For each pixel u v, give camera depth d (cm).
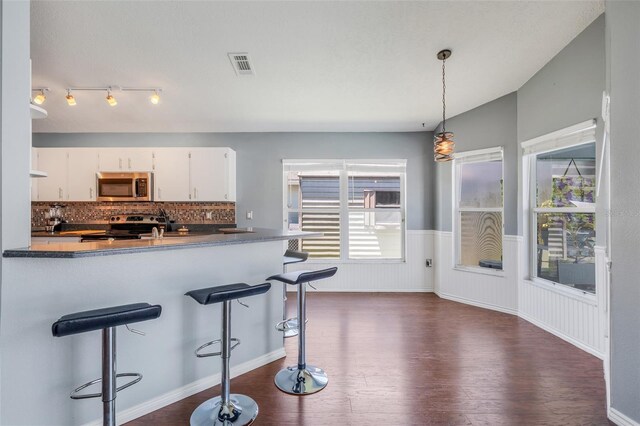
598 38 222
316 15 203
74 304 150
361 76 285
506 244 337
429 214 436
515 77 295
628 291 155
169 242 177
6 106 136
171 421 167
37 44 230
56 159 409
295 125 419
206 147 444
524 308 318
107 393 133
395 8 198
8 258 136
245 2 191
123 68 269
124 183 408
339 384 201
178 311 186
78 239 384
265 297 232
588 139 237
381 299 398
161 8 195
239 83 297
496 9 201
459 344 260
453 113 376
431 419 168
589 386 197
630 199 153
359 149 443
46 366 144
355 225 451
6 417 136
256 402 183
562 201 278
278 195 446
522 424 163
